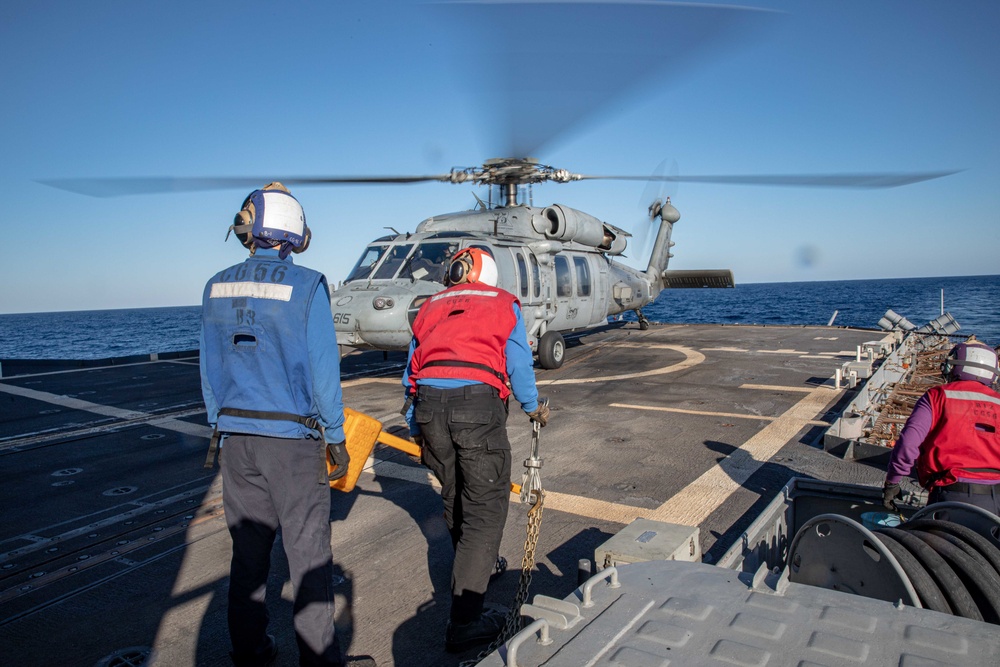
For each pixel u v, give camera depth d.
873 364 11.45
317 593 2.79
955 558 2.35
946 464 3.39
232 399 2.79
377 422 3.73
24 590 3.96
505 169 11.20
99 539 4.72
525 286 11.40
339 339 10.29
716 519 4.91
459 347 3.23
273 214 2.91
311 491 2.83
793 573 2.58
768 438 7.15
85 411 9.25
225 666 3.18
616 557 3.19
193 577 4.12
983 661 1.51
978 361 3.50
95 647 3.35
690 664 1.55
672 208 17.67
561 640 1.69
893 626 1.69
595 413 8.49
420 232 11.77
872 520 3.73
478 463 3.16
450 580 4.02
